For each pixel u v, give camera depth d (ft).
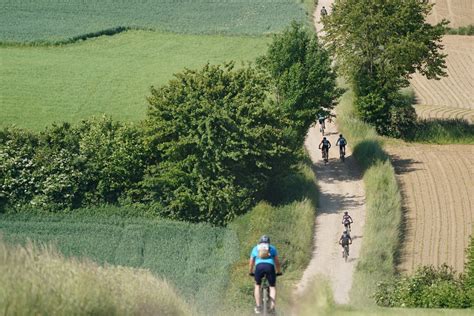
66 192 311.68
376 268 258.98
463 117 422.41
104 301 120.37
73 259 135.54
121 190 315.99
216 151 308.81
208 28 523.29
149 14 538.47
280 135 316.40
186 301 159.63
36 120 386.11
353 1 391.65
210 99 319.88
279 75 351.87
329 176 349.00
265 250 121.60
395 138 398.42
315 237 290.35
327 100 349.61
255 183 311.06
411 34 386.73
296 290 228.63
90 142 319.68
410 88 468.75
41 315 110.63
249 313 170.40
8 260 122.01
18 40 478.18
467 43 542.98
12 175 311.27
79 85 431.02
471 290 208.74
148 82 440.86
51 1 538.47
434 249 287.07
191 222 302.86
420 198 330.95
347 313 152.87
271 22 538.88
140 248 278.87
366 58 392.88
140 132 324.19
